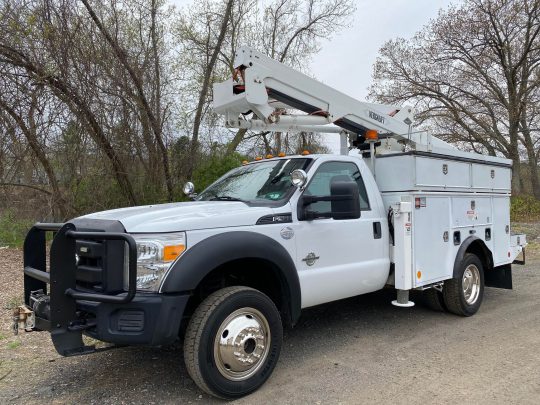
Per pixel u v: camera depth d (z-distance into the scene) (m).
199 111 14.81
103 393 3.88
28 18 10.47
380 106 6.68
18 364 4.53
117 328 3.39
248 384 3.75
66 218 12.16
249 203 4.32
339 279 4.66
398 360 4.52
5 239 12.47
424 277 5.35
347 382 4.01
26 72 10.81
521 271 9.48
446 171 5.75
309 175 4.66
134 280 3.26
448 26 26.98
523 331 5.37
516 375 4.08
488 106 27.72
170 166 13.78
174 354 4.77
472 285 6.24
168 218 3.65
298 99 5.55
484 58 27.11
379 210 5.25
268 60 5.25
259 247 3.86
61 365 4.50
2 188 12.12
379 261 5.14
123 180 12.59
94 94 11.37
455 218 5.90
